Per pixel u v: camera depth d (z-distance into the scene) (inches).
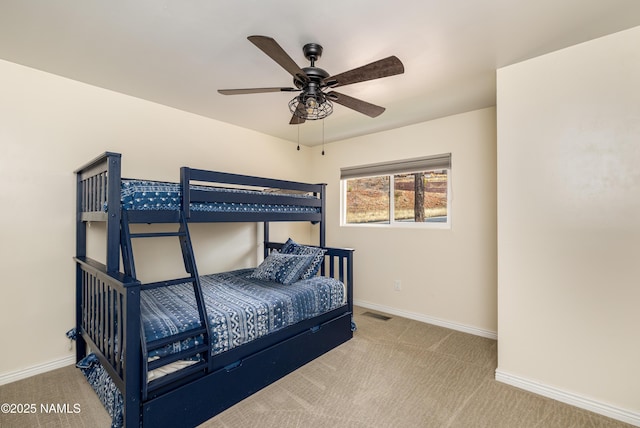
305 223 184.1
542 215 80.9
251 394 80.7
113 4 60.9
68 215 96.7
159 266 119.2
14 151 87.4
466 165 126.0
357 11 62.6
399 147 146.4
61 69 89.8
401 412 73.5
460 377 89.7
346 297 124.3
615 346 71.7
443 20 65.8
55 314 94.3
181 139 123.5
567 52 77.4
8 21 66.6
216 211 90.9
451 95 107.5
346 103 79.7
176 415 65.4
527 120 83.0
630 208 70.4
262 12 63.1
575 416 72.3
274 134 159.2
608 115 72.6
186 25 68.0
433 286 134.8
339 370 93.9
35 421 69.6
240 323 80.0
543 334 80.7
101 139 102.9
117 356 65.3
